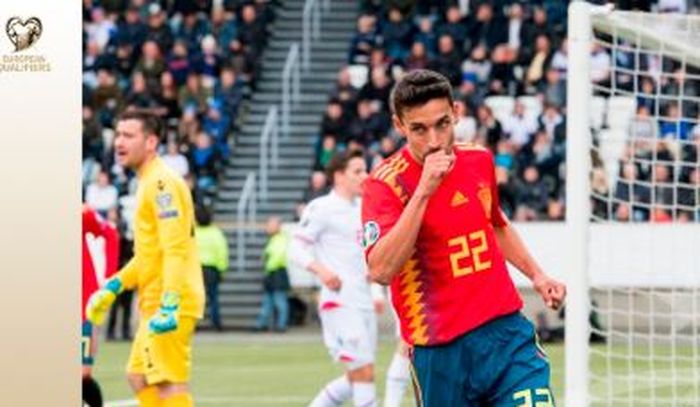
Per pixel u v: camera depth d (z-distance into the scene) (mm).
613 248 36344
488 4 65062
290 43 69125
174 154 62594
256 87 67375
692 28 23344
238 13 68438
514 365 16641
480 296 16703
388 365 44062
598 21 22859
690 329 35000
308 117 66500
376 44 66250
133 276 23875
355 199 28609
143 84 65375
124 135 23531
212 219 60625
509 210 57844
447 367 16797
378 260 16141
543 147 58781
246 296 60094
